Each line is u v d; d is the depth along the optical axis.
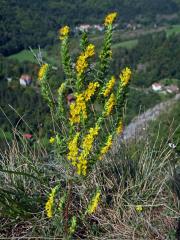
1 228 0.49
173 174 0.58
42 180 0.52
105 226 0.51
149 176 0.57
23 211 0.49
